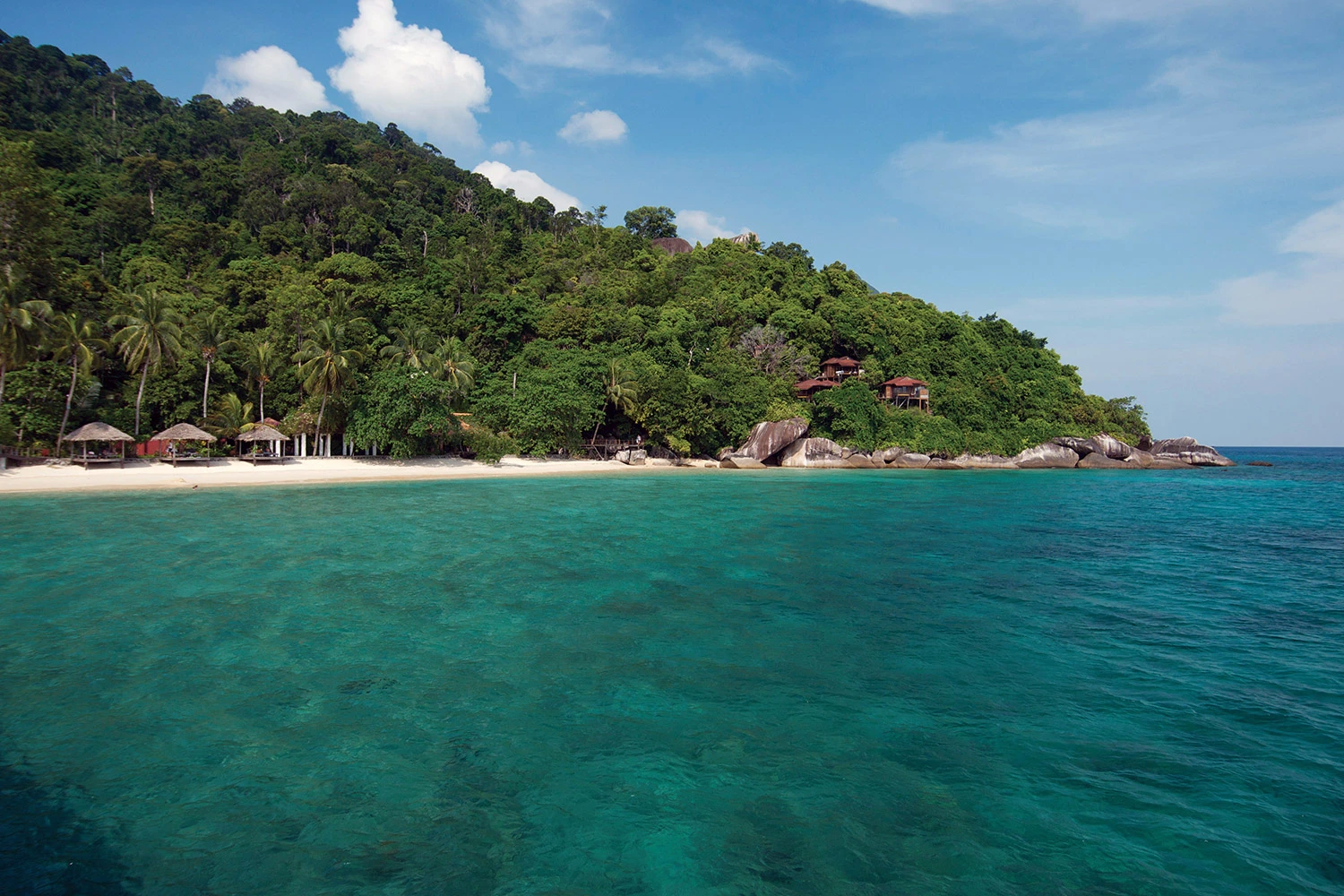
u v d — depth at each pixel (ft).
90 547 78.69
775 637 49.19
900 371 313.73
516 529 96.37
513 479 187.73
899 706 37.45
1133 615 56.65
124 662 42.42
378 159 446.60
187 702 36.47
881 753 32.01
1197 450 320.09
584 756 31.19
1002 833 25.73
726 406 250.16
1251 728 35.19
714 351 282.97
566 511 117.29
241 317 221.25
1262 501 155.12
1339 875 23.39
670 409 234.58
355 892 21.86
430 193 431.84
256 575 65.77
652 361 252.42
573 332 266.57
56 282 174.81
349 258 260.83
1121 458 295.48
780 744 32.73
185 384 186.60
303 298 211.20
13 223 159.12
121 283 239.91
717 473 223.92
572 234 448.24
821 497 147.43
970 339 332.19
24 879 22.13
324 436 201.98
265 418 202.69
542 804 27.27
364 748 31.68
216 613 53.06
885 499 145.59
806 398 277.03
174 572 66.74
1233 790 29.04
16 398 157.07
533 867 23.26
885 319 329.72
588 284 342.64
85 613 52.75
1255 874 23.45
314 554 76.43
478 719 34.86
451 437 205.05
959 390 298.56
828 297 336.70
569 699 37.65
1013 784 29.40
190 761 30.32
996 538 94.99
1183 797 28.45
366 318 234.58
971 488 177.78
